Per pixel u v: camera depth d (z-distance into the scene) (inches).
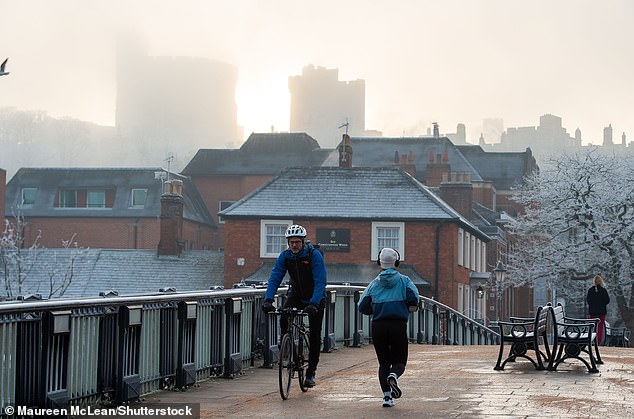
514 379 1395.2
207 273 5718.5
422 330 2645.2
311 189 5172.2
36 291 5689.0
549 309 1552.7
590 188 5007.4
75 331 999.6
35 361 922.1
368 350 2014.0
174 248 5802.2
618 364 1627.7
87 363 1024.9
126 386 1090.1
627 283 5029.5
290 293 1218.0
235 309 1444.4
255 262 5027.1
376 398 1195.3
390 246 4968.0
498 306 5954.7
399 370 1117.1
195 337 1295.5
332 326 1974.7
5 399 867.4
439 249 4916.3
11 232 6378.0
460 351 1942.7
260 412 1080.8
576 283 5428.2
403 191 5103.3
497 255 6412.4
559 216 5098.4
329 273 4931.1
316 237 5022.1
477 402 1147.3
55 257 5871.1
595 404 1127.0
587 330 1644.9
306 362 1263.5
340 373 1502.2
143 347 1154.7
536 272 5275.6
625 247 4955.7
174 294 1236.5
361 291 2135.8
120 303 1078.4
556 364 1515.7
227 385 1330.0
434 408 1098.7
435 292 4896.7
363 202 5078.7
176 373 1245.7
